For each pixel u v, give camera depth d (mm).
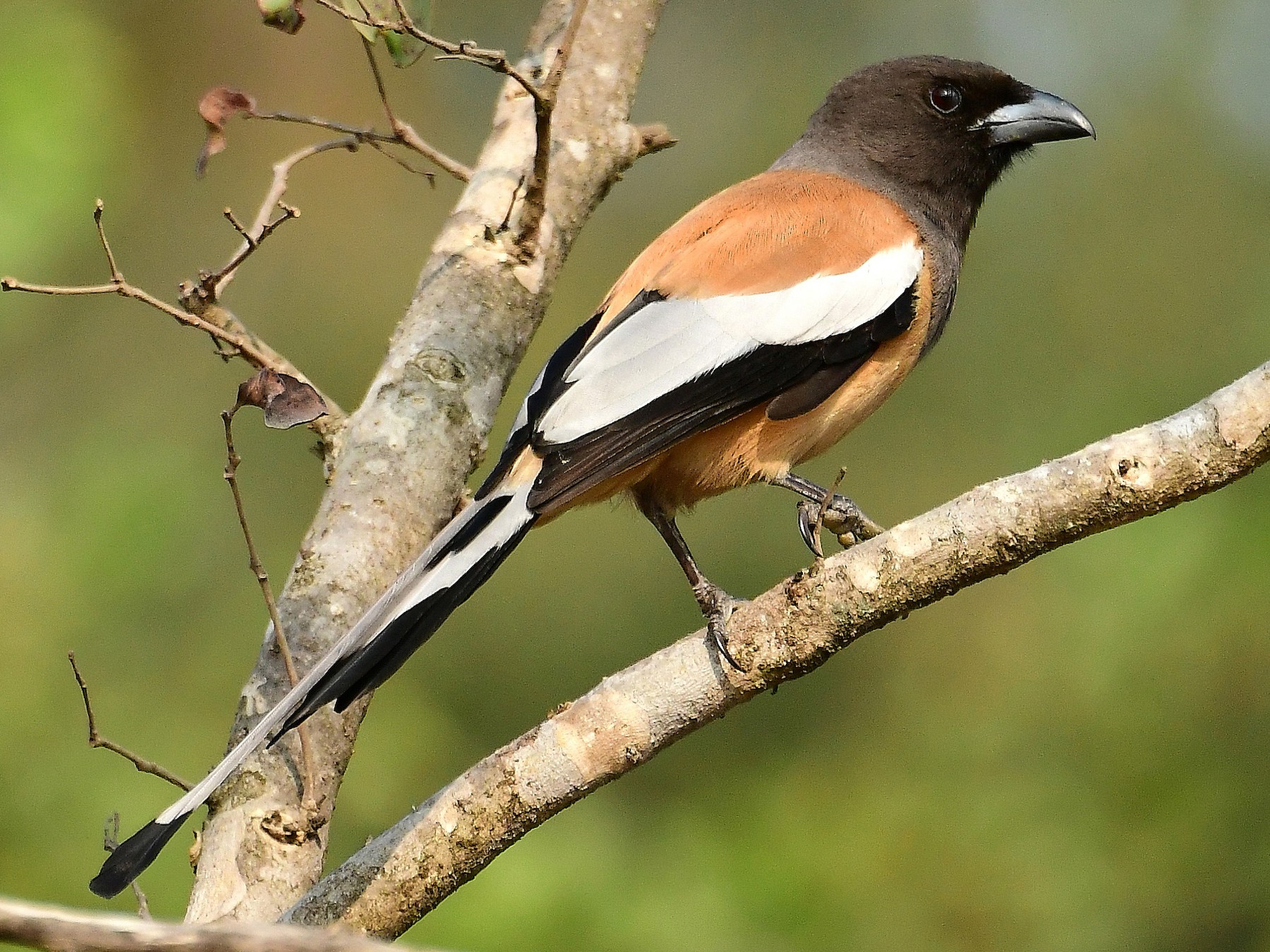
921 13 18047
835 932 10969
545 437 7273
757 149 17781
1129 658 11617
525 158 8852
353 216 16406
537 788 6086
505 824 6109
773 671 6113
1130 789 11375
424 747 11750
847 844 11461
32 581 11531
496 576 14953
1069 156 16922
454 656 14656
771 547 15148
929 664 13086
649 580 15062
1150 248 16250
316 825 6684
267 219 7805
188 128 15734
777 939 10891
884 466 15445
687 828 11562
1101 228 16406
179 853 10102
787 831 11594
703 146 17891
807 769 12523
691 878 11016
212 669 11891
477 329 8195
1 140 11938
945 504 6012
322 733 6898
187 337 14859
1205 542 11703
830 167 9562
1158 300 15883
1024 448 14891
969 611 13094
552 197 8758
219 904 6422
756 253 8086
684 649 6203
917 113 9539
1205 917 11016
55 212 12055
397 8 7254
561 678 14680
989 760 11852
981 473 15188
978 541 5898
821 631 6039
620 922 10383
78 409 14219
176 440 13375
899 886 11234
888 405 15664
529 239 8359
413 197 16609
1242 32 17141
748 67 18203
